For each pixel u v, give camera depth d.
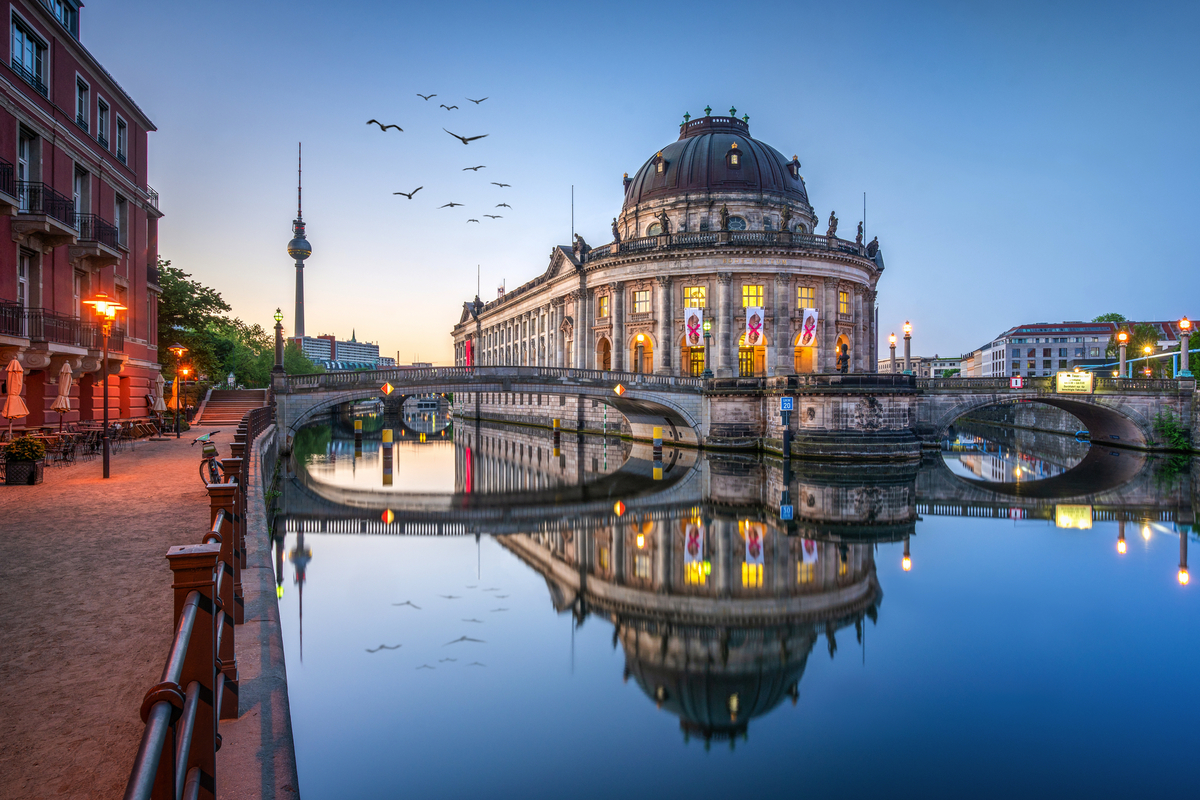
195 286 57.50
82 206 29.08
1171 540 23.09
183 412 41.66
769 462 44.19
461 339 134.25
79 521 13.56
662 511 27.83
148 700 3.39
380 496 30.80
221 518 8.06
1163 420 53.41
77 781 4.92
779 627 14.68
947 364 198.50
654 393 49.59
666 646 13.50
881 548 21.81
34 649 7.27
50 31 26.02
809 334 60.31
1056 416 78.94
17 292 23.62
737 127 78.56
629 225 74.62
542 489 33.75
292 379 40.31
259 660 7.85
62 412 24.59
